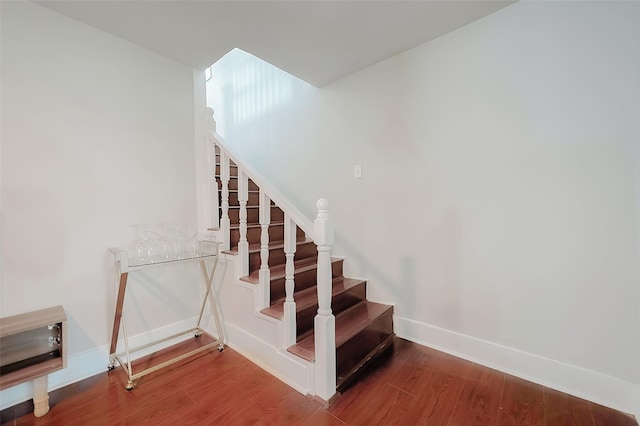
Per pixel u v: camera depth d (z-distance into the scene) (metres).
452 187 2.03
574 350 1.63
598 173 1.54
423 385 1.71
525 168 1.75
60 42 1.74
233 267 2.17
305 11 1.74
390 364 1.94
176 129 2.31
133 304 2.06
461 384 1.72
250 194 2.96
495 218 1.86
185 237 2.19
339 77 2.62
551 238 1.68
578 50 1.57
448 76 2.02
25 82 1.62
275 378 1.79
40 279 1.68
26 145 1.63
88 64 1.85
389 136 2.34
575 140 1.59
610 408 1.50
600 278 1.55
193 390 1.68
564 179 1.63
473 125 1.92
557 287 1.67
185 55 2.23
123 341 2.00
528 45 1.71
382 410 1.51
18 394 1.57
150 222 2.15
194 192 2.43
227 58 3.94
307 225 1.69
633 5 1.43
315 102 2.88
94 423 1.42
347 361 1.81
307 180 2.97
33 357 1.57
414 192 2.22
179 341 2.28
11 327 1.43
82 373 1.80
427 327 2.19
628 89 1.45
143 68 2.12
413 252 2.25
